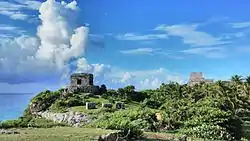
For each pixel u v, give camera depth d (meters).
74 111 120.75
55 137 41.34
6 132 46.69
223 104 108.12
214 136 72.88
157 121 86.19
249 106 133.75
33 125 64.31
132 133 56.41
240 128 81.38
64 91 150.38
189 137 71.38
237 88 140.25
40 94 146.62
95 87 156.12
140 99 156.62
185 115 86.56
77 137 41.97
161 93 150.38
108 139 45.25
